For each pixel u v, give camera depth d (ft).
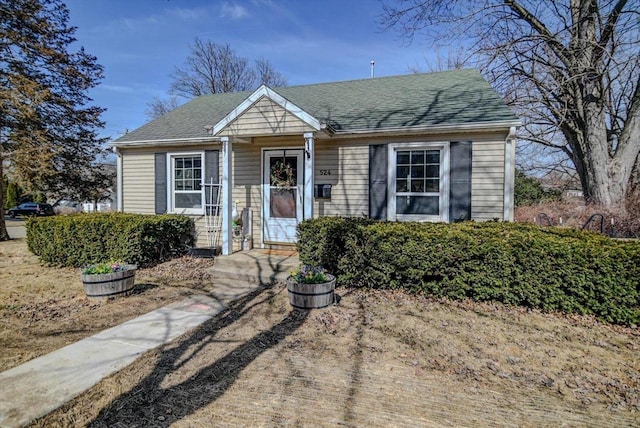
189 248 27.68
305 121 22.41
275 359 11.42
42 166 41.83
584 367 11.15
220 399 9.14
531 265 15.89
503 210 22.09
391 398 9.31
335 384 9.96
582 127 37.01
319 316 15.28
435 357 11.66
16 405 8.67
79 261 24.80
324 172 25.93
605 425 8.38
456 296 17.21
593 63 33.91
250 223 27.99
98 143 55.42
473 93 26.76
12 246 36.68
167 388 9.61
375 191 24.72
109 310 16.08
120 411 8.53
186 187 30.19
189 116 34.50
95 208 71.15
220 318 15.11
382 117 25.34
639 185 40.52
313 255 19.99
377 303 16.90
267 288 19.76
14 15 40.27
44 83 46.09
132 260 23.72
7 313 15.64
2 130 41.47
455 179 22.90
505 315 15.42
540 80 38.42
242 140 26.35
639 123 34.88
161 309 16.25
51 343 12.44
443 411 8.79
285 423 8.19
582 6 33.17
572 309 15.46
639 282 14.16
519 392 9.72
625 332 13.87
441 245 17.15
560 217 40.40
